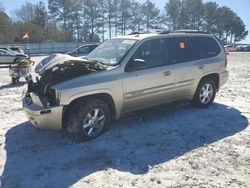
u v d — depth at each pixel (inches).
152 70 243.8
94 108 216.7
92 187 159.6
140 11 3186.5
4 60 909.2
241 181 165.3
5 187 161.2
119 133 232.8
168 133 233.8
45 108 203.3
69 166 182.4
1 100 351.9
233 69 726.5
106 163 185.8
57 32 3031.5
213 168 179.5
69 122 217.0
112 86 220.7
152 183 163.2
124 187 159.3
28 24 3009.4
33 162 188.1
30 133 235.9
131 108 239.1
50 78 217.0
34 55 1696.6
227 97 358.3
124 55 232.1
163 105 268.1
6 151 203.8
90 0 2933.1
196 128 244.8
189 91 278.2
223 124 255.0
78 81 209.2
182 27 3440.0
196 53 283.1
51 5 2893.7
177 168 179.5
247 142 217.9
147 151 202.5
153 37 250.8
